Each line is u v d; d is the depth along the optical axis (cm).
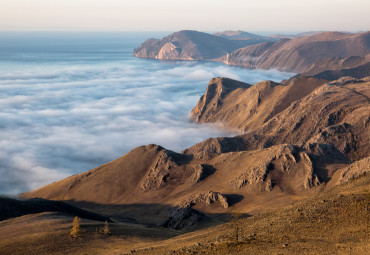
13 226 8194
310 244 4119
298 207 5884
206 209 14312
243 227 5706
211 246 4772
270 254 3981
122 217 15262
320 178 14112
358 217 4659
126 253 5781
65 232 7475
